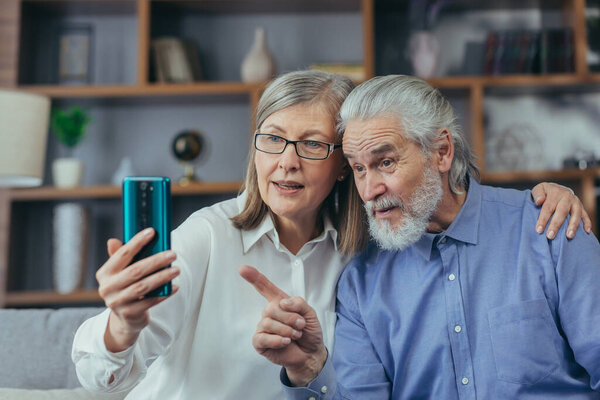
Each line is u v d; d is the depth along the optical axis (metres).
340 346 1.38
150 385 1.34
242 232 1.40
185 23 3.52
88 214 3.27
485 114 3.48
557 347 1.23
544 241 1.28
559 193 1.34
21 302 3.13
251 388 1.31
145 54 3.24
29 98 2.81
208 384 1.31
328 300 1.42
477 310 1.28
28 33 3.45
